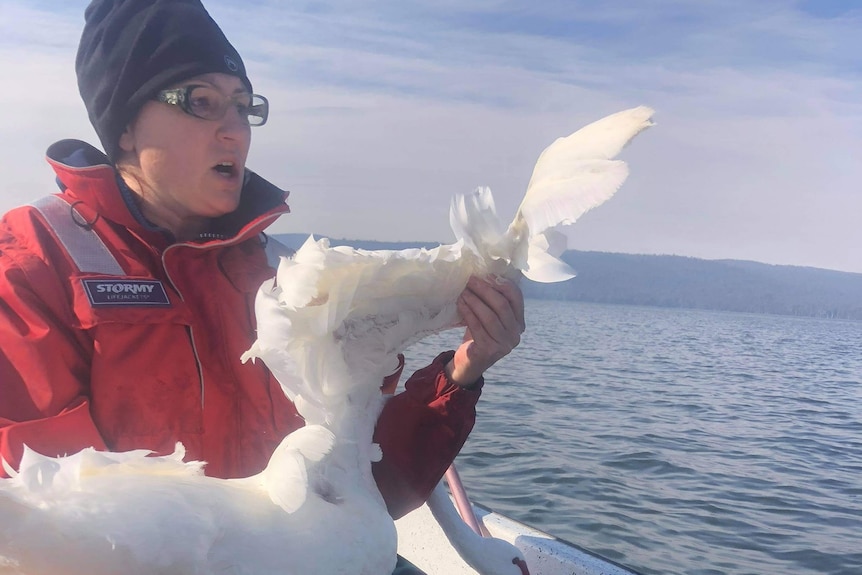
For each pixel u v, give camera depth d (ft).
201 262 6.08
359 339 4.69
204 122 5.93
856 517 20.18
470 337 5.73
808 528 19.16
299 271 4.14
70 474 3.53
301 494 4.15
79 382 5.18
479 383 5.75
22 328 5.00
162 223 6.37
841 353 75.05
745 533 18.52
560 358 55.77
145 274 5.63
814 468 25.72
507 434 27.45
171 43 5.74
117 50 5.77
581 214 4.30
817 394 43.60
